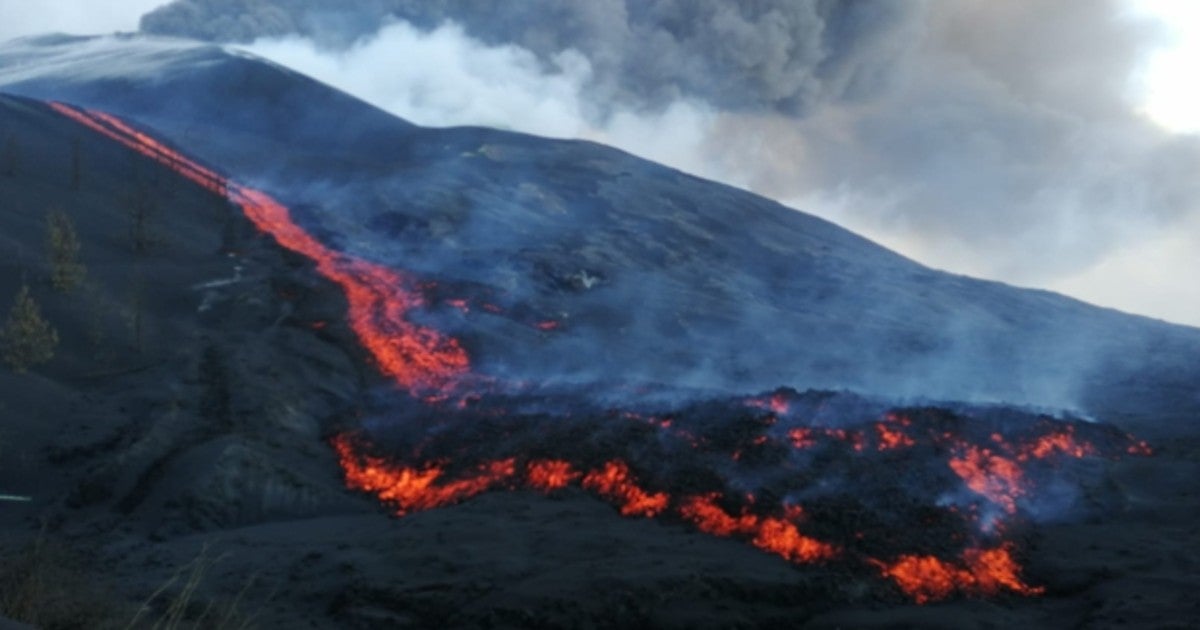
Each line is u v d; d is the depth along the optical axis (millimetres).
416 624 17656
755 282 80062
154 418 31188
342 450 31547
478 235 80000
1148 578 19031
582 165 107312
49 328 40312
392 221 80750
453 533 21547
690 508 22250
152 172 77062
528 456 26906
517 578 18656
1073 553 21266
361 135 121625
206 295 50219
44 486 27719
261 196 85125
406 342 45938
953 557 20312
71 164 70625
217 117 121938
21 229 51406
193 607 17594
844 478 23500
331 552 21344
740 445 24922
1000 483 25203
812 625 17438
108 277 48594
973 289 83750
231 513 25641
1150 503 25312
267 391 34938
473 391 36938
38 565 13781
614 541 20391
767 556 19875
